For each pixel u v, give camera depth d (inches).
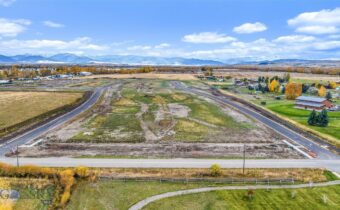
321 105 3730.3
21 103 4033.0
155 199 1489.9
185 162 1952.5
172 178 1691.7
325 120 2945.4
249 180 1690.5
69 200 1464.1
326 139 2491.4
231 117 3371.1
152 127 2871.6
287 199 1492.4
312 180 1706.4
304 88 5452.8
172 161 1967.3
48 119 3159.5
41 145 2273.6
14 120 3053.6
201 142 2407.7
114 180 1684.3
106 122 3058.6
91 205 1425.9
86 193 1536.7
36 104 3973.9
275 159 2023.9
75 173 1694.1
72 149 2190.0
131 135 2583.7
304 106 3895.2
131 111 3649.1
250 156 2081.7
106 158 2006.6
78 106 3944.4
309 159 2027.6
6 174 1673.2
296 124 3036.4
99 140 2421.3
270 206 1427.2
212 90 5792.3
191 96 4916.3
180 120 3171.8
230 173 1784.0
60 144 2305.6
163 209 1401.3
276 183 1674.5
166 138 2508.6
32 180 1641.2
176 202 1464.1
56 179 1635.1
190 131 2743.6
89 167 1839.3
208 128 2861.7
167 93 5191.9
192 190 1588.3
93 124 2967.5
